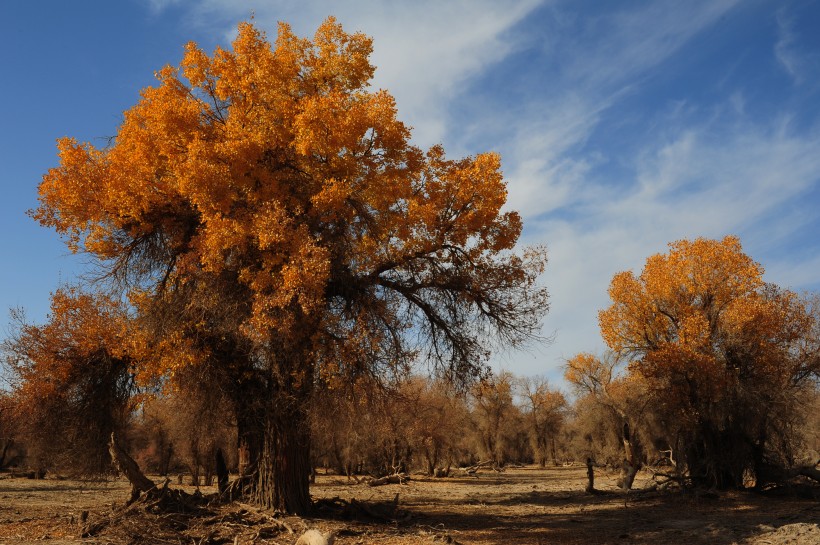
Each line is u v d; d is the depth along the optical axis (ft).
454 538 58.18
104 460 71.92
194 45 63.52
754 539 55.16
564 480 164.14
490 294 70.18
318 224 60.44
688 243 113.60
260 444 66.95
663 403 105.70
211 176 55.31
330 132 58.13
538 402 277.03
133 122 62.44
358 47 66.08
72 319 69.77
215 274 57.82
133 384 72.38
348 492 123.34
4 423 81.61
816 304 105.70
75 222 60.59
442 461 197.36
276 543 53.06
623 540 59.00
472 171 65.46
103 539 52.11
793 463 100.99
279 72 61.62
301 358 59.72
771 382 99.66
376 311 62.18
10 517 68.23
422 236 64.49
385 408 64.95
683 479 99.91
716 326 107.86
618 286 118.21
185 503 61.41
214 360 63.98
